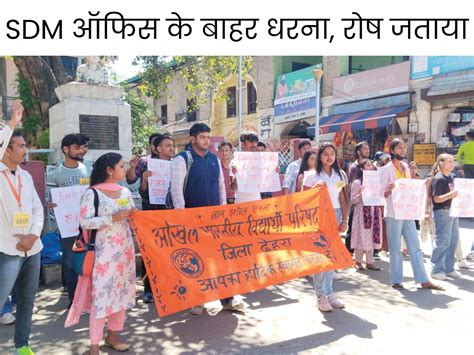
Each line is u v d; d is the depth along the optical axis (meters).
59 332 4.61
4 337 4.51
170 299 4.15
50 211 6.88
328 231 5.22
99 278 3.84
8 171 3.78
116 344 4.13
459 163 12.46
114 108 8.31
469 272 6.97
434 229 6.73
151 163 5.53
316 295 5.41
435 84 15.55
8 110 20.81
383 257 8.27
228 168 6.89
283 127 22.56
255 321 4.86
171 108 30.67
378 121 16.31
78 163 5.72
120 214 3.89
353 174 7.21
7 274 3.64
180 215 4.46
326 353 4.01
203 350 4.12
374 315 4.99
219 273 4.47
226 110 27.14
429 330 4.54
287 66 23.33
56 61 12.14
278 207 5.05
